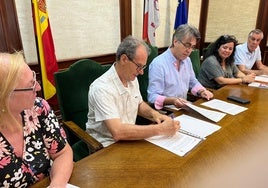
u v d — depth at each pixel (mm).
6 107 733
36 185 821
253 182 847
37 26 2053
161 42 3613
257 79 2434
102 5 2703
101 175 866
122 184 819
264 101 1734
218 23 4180
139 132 1123
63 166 888
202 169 915
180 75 1918
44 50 2119
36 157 868
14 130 804
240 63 3008
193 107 1494
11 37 2068
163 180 845
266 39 3949
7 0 1985
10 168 782
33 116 885
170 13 3584
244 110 1539
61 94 1468
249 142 1128
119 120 1194
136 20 3156
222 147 1078
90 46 2734
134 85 1445
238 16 4008
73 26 2521
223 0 4008
